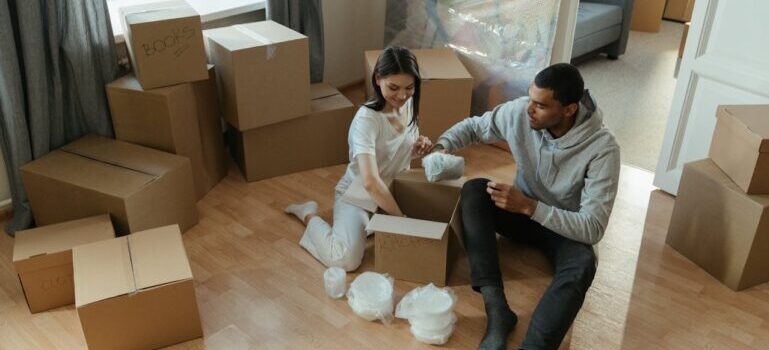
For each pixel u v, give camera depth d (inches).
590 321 81.7
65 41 92.6
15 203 96.7
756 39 91.2
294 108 107.9
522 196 77.6
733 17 92.9
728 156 85.9
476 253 79.7
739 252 84.5
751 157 80.5
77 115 99.5
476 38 123.8
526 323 80.7
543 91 72.0
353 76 151.2
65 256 79.0
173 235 80.7
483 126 90.7
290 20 124.3
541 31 113.2
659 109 149.1
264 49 100.0
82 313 69.5
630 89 161.2
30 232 82.7
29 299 80.0
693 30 98.0
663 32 209.0
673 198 109.6
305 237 94.4
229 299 84.1
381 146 91.7
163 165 93.0
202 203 105.8
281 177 114.3
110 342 73.0
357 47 149.0
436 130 117.4
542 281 88.4
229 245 95.1
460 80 113.2
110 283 72.0
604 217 76.2
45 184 89.7
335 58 144.8
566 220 76.6
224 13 115.0
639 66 177.9
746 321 82.1
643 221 103.0
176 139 97.2
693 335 79.7
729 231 85.3
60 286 80.9
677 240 95.1
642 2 205.8
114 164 92.6
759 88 91.9
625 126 139.2
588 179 78.0
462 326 80.0
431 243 82.6
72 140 100.7
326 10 137.2
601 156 76.6
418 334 77.1
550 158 80.7
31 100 91.1
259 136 108.5
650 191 111.7
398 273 86.9
